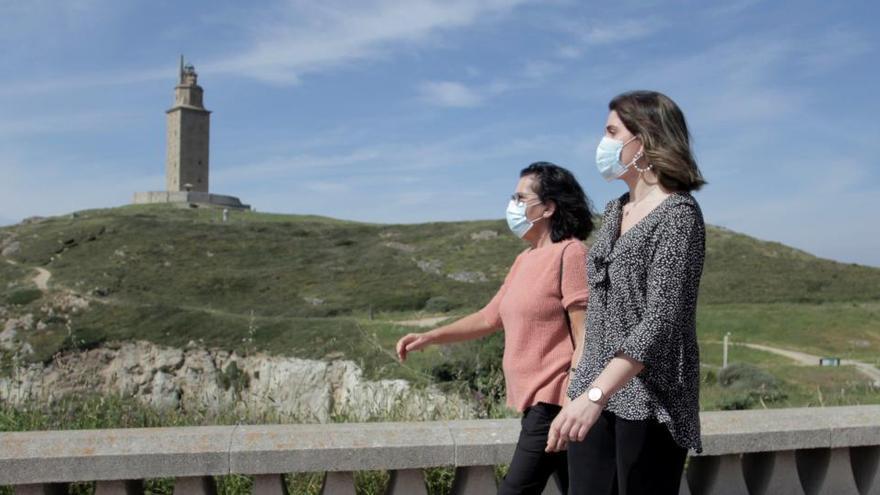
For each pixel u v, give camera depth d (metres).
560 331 2.67
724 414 3.32
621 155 2.30
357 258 66.88
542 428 2.67
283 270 61.88
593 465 2.27
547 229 2.82
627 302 2.20
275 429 3.02
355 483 3.40
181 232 70.88
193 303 50.66
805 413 3.36
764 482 3.29
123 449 2.83
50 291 48.28
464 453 2.97
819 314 47.91
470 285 58.97
